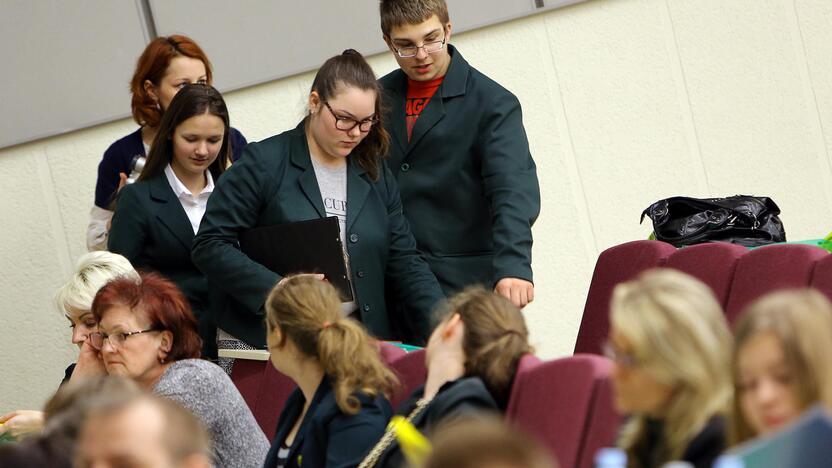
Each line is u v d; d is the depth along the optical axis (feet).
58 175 31.42
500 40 31.45
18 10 30.94
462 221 22.90
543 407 13.32
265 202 21.07
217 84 30.94
